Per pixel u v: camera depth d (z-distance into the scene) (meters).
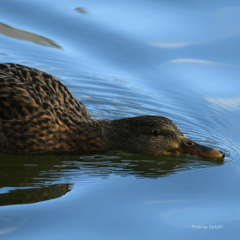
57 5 19.02
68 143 12.68
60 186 10.88
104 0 19.05
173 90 16.27
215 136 14.09
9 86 12.27
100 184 11.04
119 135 13.07
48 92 12.59
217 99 15.87
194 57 17.45
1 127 12.11
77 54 17.45
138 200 10.27
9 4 18.98
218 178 11.55
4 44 18.00
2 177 11.25
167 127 12.89
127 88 16.30
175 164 12.46
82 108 13.40
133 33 18.09
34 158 12.30
